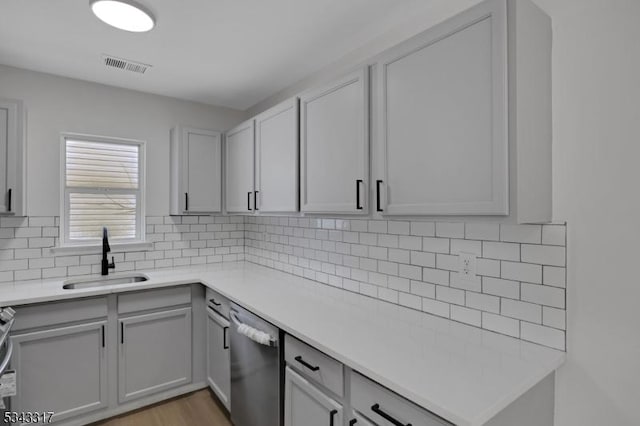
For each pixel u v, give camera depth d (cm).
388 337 147
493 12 115
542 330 137
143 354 245
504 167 113
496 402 98
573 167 127
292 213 216
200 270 297
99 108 273
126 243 284
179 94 299
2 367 152
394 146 148
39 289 224
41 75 252
